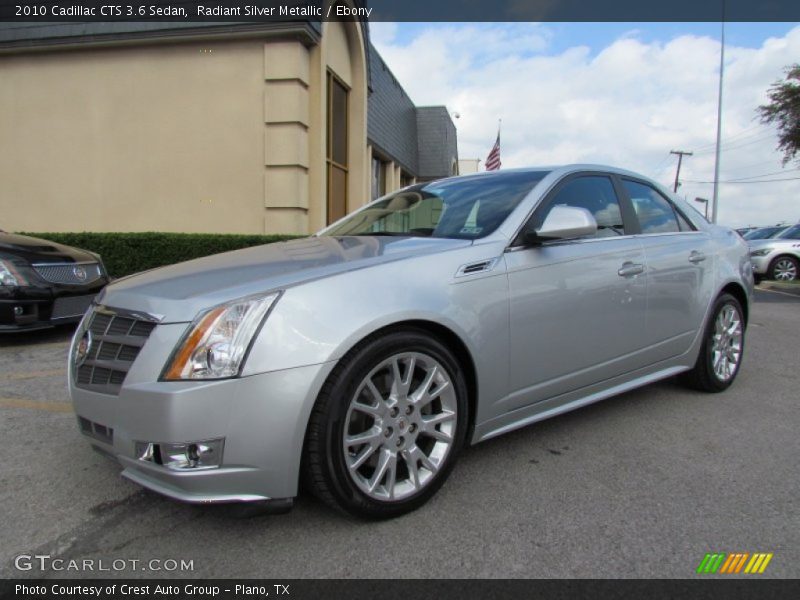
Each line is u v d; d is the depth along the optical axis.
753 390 4.23
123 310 2.27
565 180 3.23
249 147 9.41
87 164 9.93
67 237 8.59
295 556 2.10
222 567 2.04
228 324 2.05
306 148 9.61
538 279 2.80
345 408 2.15
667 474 2.78
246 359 2.01
